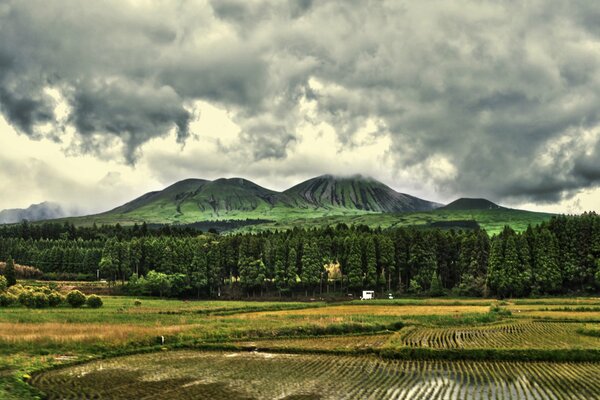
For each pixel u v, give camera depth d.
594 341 60.84
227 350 56.94
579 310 102.06
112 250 170.50
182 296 159.75
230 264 171.25
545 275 139.12
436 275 158.00
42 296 100.75
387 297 152.88
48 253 190.00
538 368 46.19
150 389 38.25
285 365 47.94
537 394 36.28
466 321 82.12
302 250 165.50
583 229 141.38
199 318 85.31
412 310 103.75
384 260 161.50
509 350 51.06
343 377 42.47
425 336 65.44
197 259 161.62
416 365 47.91
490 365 47.91
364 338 66.12
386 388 38.34
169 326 69.38
